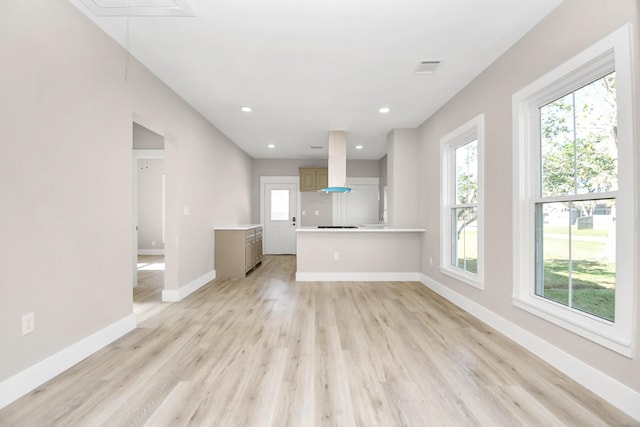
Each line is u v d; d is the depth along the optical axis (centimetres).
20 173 189
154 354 249
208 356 246
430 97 405
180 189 408
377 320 332
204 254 498
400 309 371
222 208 584
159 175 848
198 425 165
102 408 179
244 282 517
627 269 178
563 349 223
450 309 372
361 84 365
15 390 186
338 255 532
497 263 304
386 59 308
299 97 404
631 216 175
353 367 229
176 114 393
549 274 251
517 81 275
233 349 259
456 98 394
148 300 407
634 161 174
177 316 344
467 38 271
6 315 181
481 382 209
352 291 459
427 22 249
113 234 274
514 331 277
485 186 324
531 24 252
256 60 310
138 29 258
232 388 200
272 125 528
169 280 403
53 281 212
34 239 198
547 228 253
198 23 250
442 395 194
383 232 533
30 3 195
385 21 248
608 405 184
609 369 187
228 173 620
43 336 205
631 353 174
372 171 857
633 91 173
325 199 851
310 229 523
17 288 187
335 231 521
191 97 405
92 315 250
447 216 432
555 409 180
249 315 348
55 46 213
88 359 239
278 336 288
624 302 180
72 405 181
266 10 235
